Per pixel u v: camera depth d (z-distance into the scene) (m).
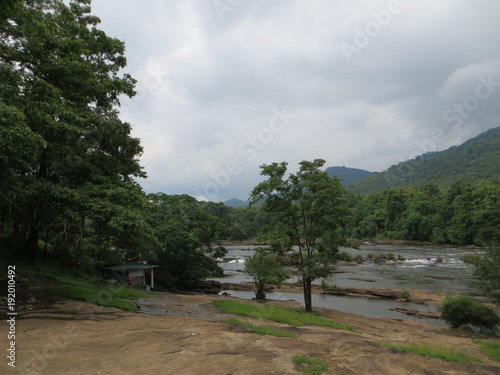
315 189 19.14
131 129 16.50
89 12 18.22
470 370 8.68
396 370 7.57
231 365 6.40
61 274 18.81
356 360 7.80
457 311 18.64
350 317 20.23
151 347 7.43
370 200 99.81
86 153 14.65
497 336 17.16
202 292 30.78
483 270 18.75
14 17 9.63
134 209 14.75
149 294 19.23
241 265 53.25
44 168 13.91
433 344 13.23
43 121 10.38
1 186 9.77
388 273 42.00
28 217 14.13
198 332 9.11
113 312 11.88
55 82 12.84
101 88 15.55
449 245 77.81
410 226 85.62
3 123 8.04
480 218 70.56
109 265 24.86
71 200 11.73
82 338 7.87
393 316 23.22
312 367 6.64
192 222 33.91
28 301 11.93
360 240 91.88
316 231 19.25
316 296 29.84
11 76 9.77
